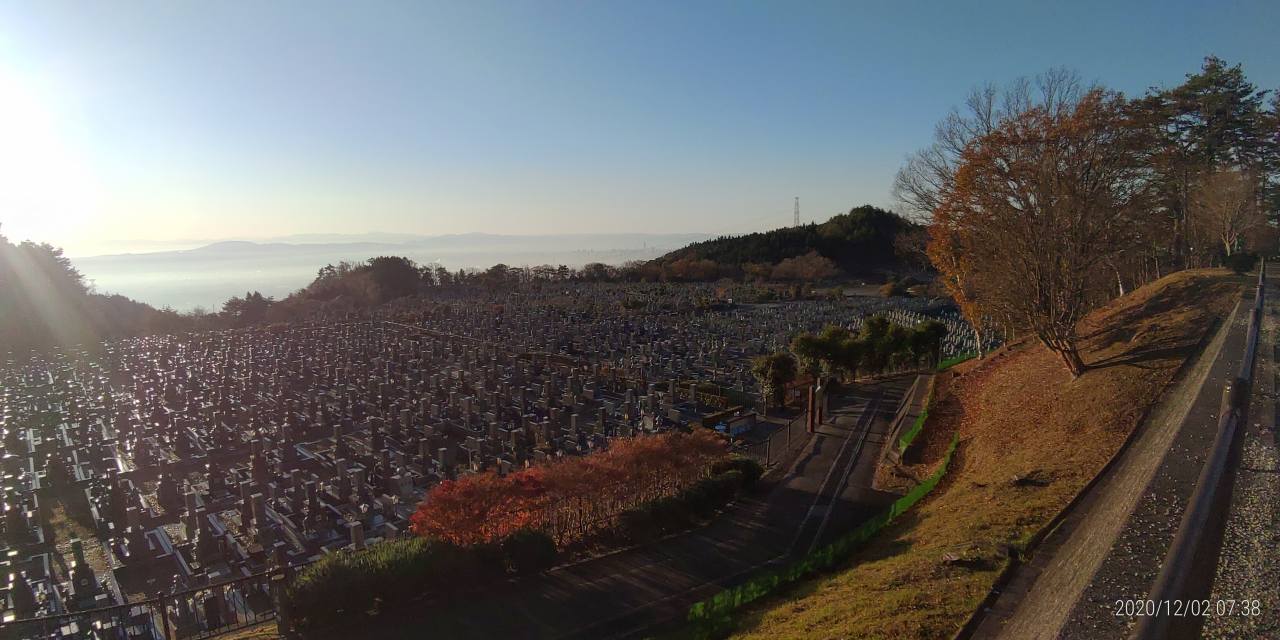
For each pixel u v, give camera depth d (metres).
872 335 43.88
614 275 137.75
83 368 62.09
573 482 19.02
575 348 62.44
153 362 63.59
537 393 44.75
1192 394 17.19
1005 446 21.69
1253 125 44.22
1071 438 19.16
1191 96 44.75
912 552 13.90
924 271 138.25
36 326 80.00
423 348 63.62
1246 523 9.30
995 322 39.91
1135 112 29.64
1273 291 31.20
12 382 55.84
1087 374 24.89
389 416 40.66
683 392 42.69
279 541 23.89
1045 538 12.54
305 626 14.29
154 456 34.81
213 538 22.88
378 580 14.84
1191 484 11.19
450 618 14.77
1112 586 8.40
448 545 16.28
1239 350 20.19
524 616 14.80
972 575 11.48
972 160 28.08
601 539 19.28
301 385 52.03
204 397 47.75
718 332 69.00
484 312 90.75
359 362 58.31
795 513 21.17
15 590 19.19
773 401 37.66
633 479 20.19
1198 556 7.51
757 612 13.23
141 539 23.56
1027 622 9.13
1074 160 24.03
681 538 19.36
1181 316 28.41
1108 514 12.20
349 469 30.08
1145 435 16.92
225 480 31.28
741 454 26.53
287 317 100.75
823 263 133.88
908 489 22.72
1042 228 23.94
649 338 66.69
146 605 17.88
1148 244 37.09
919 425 28.77
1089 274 26.47
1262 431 12.86
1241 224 47.56
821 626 10.94
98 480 29.81
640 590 16.03
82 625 17.45
